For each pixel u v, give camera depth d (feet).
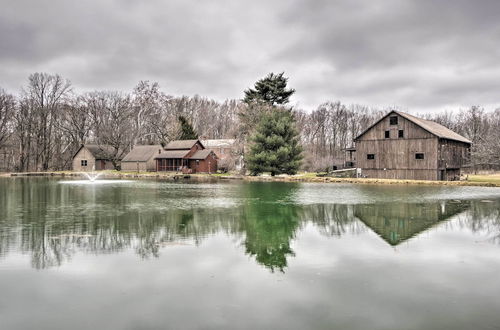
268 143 177.47
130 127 276.21
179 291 29.09
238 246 43.09
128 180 173.06
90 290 29.35
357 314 25.18
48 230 51.11
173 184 144.46
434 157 149.79
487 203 81.20
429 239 46.96
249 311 25.59
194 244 43.91
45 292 28.94
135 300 27.40
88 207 74.13
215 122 414.62
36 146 269.23
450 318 24.68
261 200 86.79
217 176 190.39
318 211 69.46
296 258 38.17
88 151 256.52
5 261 36.81
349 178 163.53
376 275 32.86
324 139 356.18
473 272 33.83
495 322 24.20
